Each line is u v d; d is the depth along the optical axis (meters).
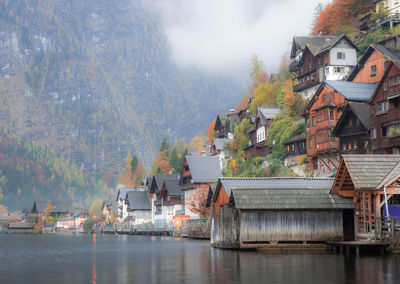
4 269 43.00
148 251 63.19
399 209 45.75
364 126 70.81
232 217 55.03
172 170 196.88
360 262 37.38
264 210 50.69
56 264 47.22
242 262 40.53
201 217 107.62
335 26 139.00
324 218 51.03
